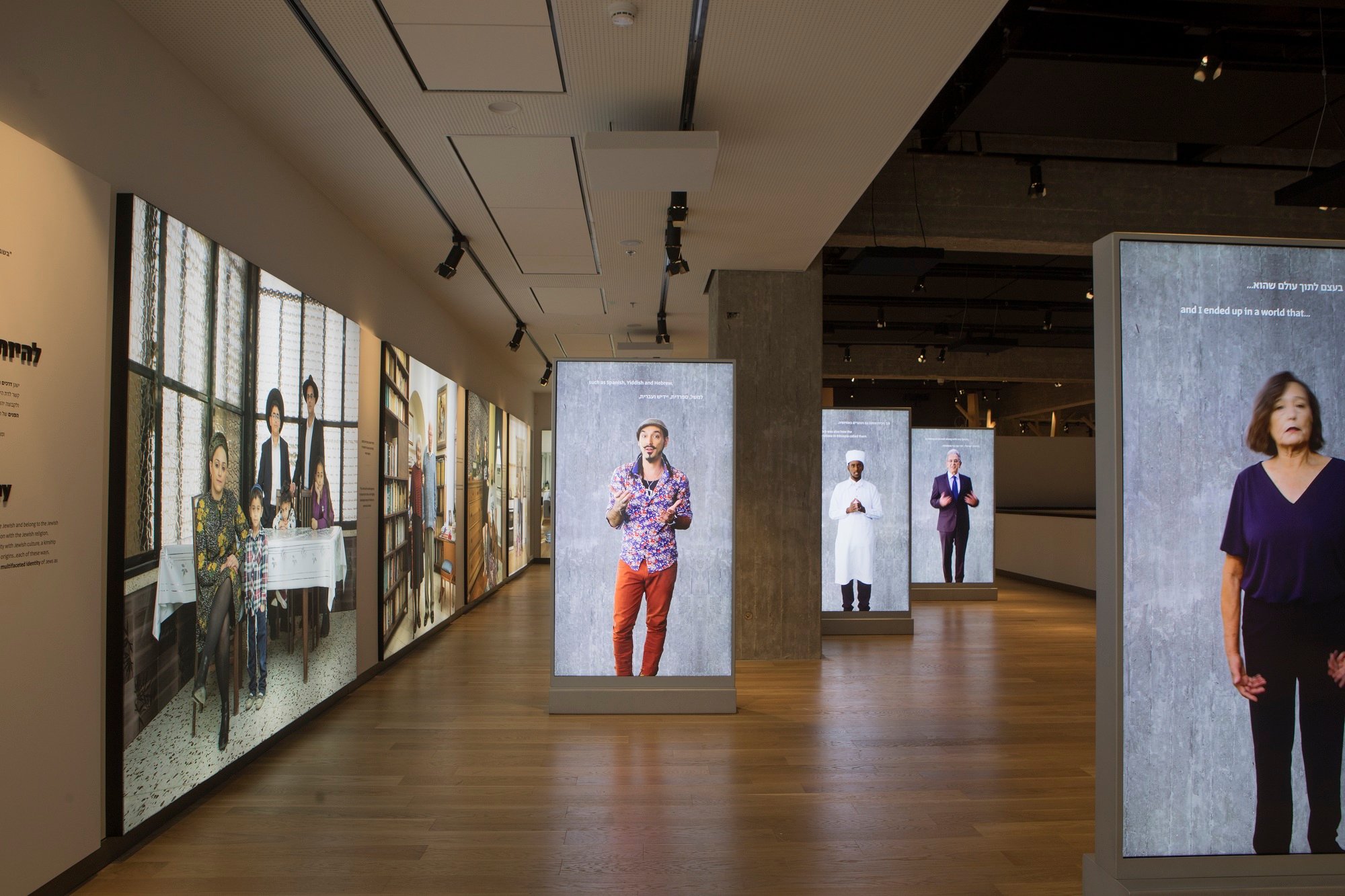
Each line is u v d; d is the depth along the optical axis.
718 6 3.66
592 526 5.99
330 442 5.86
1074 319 13.91
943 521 12.73
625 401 6.02
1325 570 2.87
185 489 3.87
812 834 3.83
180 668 3.86
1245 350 2.91
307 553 5.47
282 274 5.30
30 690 2.86
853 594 9.81
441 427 9.37
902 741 5.33
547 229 6.93
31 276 2.85
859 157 5.36
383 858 3.52
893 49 4.03
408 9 3.66
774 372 8.20
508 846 3.66
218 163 4.45
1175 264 2.89
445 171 5.60
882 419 9.95
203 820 3.91
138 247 3.45
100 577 3.26
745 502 8.14
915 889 3.29
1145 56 5.56
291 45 3.94
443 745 5.15
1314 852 2.86
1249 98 6.13
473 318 10.67
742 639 8.09
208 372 4.10
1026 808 4.18
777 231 6.96
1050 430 22.23
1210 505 2.88
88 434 3.17
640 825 3.92
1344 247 2.95
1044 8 5.35
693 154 4.65
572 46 4.00
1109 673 2.88
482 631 9.55
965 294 12.35
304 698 5.46
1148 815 2.83
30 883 2.88
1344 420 2.90
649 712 5.95
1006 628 10.14
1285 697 2.87
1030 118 6.52
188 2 3.54
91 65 3.35
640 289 9.09
